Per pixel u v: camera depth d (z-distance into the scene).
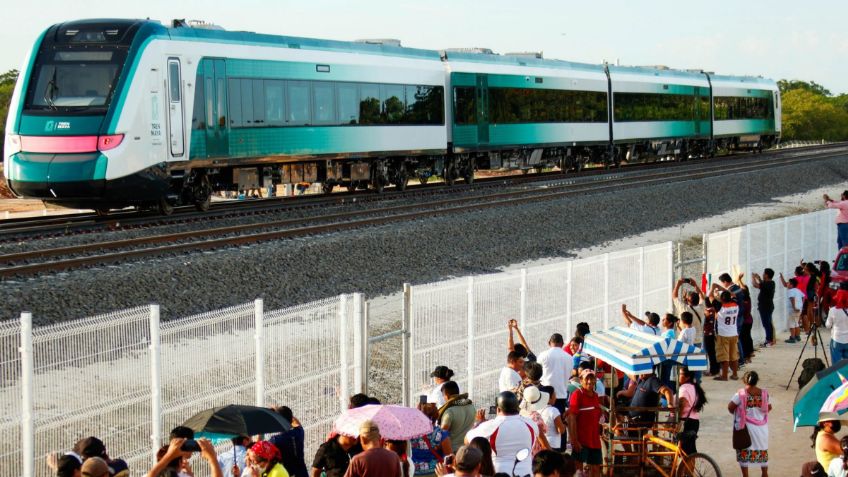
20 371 13.34
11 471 12.89
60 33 34.06
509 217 40.94
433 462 14.09
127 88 33.34
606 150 71.06
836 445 13.56
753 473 17.70
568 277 22.80
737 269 27.72
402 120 49.47
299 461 13.40
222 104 37.88
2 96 128.88
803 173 71.44
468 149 55.16
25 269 24.41
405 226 35.94
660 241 43.03
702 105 83.19
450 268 33.31
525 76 60.00
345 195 47.94
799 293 29.00
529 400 14.89
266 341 16.19
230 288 25.78
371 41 51.56
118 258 26.75
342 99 45.00
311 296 26.95
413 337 18.47
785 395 22.84
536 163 63.28
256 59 39.66
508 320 20.89
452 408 14.26
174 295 24.28
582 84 66.38
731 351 24.00
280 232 32.19
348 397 17.78
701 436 19.73
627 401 17.67
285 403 16.56
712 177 61.94
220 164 37.91
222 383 15.54
